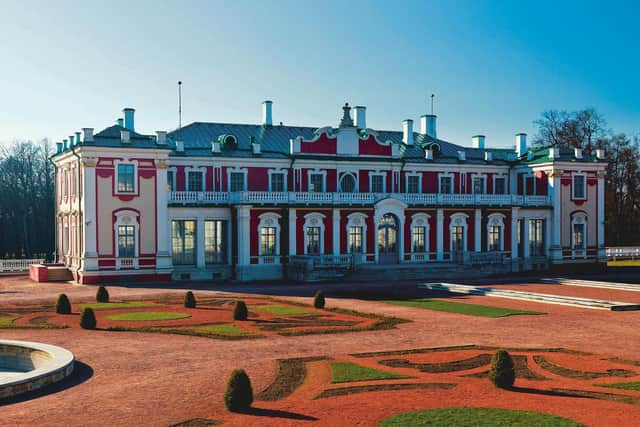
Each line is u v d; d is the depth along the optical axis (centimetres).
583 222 6744
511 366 1980
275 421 1664
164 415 1711
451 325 3131
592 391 1942
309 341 2706
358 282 5428
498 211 6519
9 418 1684
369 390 1944
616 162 9450
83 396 1881
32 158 10269
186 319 3278
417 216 6231
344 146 6241
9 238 9950
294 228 5791
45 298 4175
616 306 3672
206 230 5662
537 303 3991
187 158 5709
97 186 5162
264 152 6031
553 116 9519
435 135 7256
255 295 4391
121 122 5997
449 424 1631
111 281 5194
